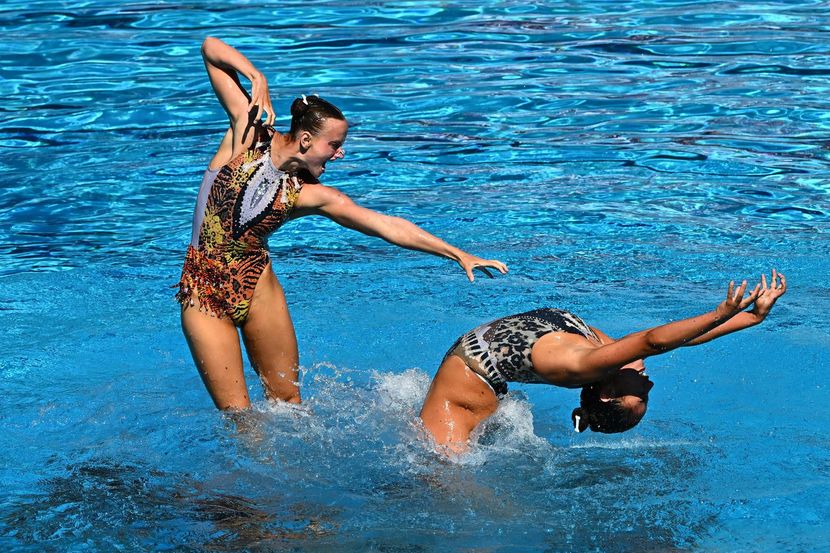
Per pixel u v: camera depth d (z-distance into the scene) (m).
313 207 10.88
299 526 9.07
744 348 13.05
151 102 25.62
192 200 19.66
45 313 14.55
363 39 31.34
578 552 8.60
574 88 26.75
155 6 34.84
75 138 23.25
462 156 22.20
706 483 9.76
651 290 15.05
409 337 13.66
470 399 10.41
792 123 23.77
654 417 11.32
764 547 8.59
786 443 10.56
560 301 14.69
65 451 10.55
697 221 18.16
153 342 13.59
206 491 9.71
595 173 20.95
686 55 29.33
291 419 11.18
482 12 34.62
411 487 9.75
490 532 8.95
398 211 18.81
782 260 16.17
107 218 18.75
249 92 11.52
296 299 15.05
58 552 8.61
